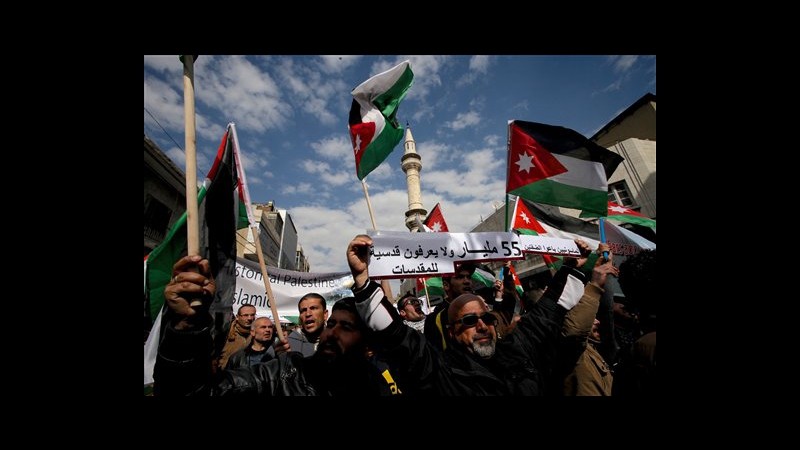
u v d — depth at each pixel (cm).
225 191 296
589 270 443
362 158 395
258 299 477
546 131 430
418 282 631
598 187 429
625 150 1375
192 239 178
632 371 200
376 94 409
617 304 398
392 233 283
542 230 492
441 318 299
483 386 220
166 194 1133
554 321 278
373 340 227
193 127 192
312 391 210
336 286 527
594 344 365
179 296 158
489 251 307
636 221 629
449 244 295
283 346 291
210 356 164
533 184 420
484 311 242
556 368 279
